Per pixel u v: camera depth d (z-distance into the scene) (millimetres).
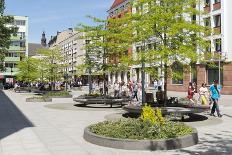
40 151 9984
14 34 31156
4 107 24344
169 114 16172
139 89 32281
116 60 26969
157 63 18344
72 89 61531
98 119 17172
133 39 18891
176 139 10258
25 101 30578
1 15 29844
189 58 17656
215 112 20656
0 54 31547
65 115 19000
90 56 28047
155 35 18141
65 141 11398
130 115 18359
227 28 41656
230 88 40469
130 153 9703
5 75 100562
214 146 10641
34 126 14836
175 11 18172
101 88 36875
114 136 10594
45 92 41750
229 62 39938
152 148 9992
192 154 9586
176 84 49812
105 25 27234
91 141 11023
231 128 14320
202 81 44156
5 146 10703
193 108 17141
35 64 51062
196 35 18531
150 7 18406
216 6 42844
